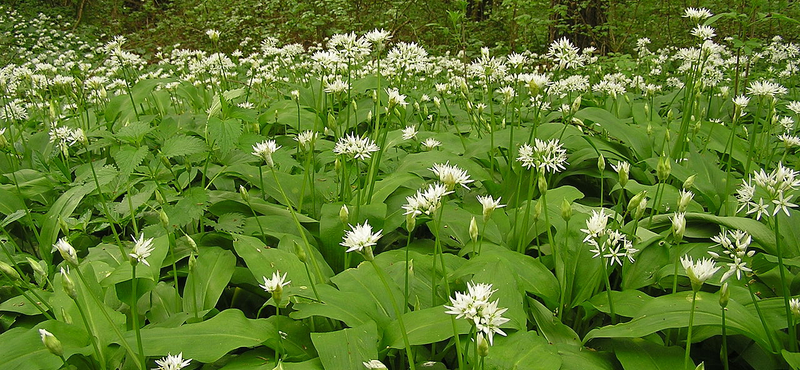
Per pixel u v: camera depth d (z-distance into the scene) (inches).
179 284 105.8
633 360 78.5
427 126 214.7
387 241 122.9
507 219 122.8
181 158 158.2
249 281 103.6
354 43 142.3
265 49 279.7
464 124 213.3
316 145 169.2
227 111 123.8
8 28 611.8
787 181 77.3
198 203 110.7
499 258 90.3
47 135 201.8
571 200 124.2
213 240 116.3
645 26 440.8
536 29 436.1
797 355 74.1
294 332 86.5
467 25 502.0
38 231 133.3
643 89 270.4
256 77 260.1
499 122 208.5
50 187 147.3
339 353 72.9
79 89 227.1
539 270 99.6
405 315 81.9
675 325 77.0
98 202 132.0
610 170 149.3
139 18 769.6
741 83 260.5
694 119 188.1
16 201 133.2
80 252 125.0
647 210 126.3
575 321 98.4
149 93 234.4
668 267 100.1
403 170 143.9
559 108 235.8
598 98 253.0
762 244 102.8
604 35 427.5
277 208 125.2
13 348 76.1
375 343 74.7
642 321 79.8
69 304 88.9
